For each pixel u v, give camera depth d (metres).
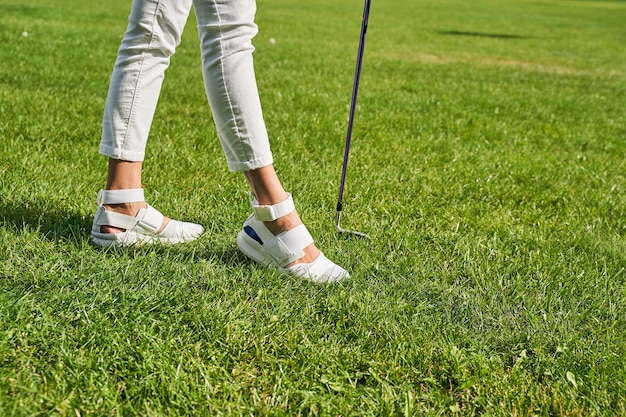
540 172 4.47
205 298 2.23
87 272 2.32
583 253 2.96
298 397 1.81
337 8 24.72
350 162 4.32
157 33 2.38
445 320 2.27
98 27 11.90
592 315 2.37
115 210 2.55
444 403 1.83
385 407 1.78
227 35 2.31
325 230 2.97
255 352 1.97
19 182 3.20
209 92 2.36
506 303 2.41
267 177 2.40
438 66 10.51
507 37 17.72
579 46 16.17
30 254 2.44
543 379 1.99
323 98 6.57
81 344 1.93
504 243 3.03
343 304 2.27
